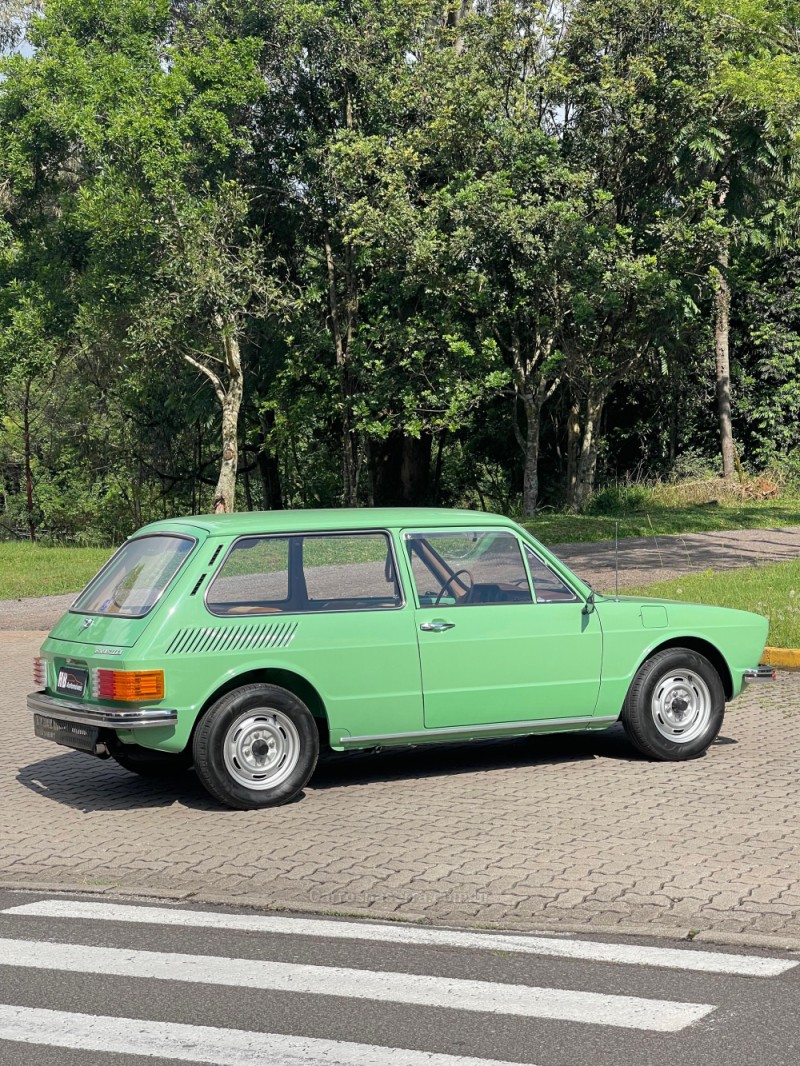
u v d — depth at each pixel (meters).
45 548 32.75
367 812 7.62
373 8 31.61
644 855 6.53
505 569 8.39
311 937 5.54
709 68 27.84
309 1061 4.21
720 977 4.94
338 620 7.90
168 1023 4.59
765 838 6.79
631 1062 4.16
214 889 6.27
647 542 24.34
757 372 37.09
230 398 30.75
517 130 29.62
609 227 29.83
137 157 28.75
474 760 9.05
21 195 34.81
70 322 34.53
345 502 35.00
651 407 38.62
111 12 31.25
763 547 22.64
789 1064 4.13
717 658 9.03
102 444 46.62
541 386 32.44
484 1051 4.27
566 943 5.36
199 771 7.65
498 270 30.28
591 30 29.48
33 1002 4.83
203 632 7.59
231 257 30.25
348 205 30.58
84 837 7.36
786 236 31.17
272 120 32.59
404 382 31.55
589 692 8.52
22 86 30.78
